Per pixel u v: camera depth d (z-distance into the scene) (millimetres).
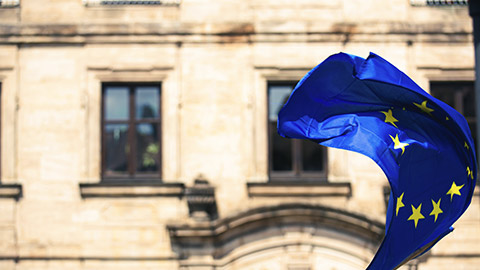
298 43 14992
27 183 14758
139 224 14641
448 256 14695
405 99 8250
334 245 14445
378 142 8281
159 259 14578
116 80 14945
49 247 14617
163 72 14945
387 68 8070
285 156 15008
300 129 8352
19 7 15070
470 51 15070
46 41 14977
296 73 14922
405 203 8203
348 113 8461
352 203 14711
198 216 14195
